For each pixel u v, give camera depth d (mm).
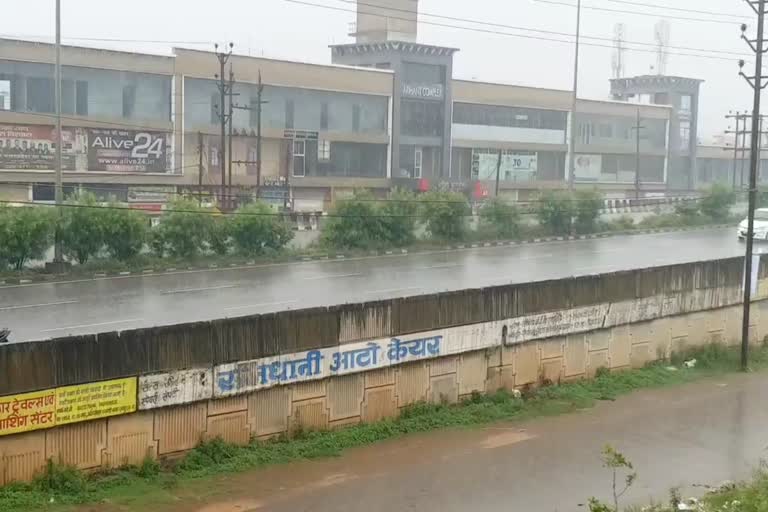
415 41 66250
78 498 12938
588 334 21438
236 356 15203
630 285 22359
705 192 56406
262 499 13547
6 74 45594
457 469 15305
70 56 47375
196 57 52625
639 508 13062
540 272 34719
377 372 17281
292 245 39656
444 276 33500
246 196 47375
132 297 28062
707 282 24578
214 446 14906
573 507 13633
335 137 60344
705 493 14016
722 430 18172
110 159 49188
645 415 19156
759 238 44281
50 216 32250
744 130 75062
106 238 33594
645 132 84688
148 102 51156
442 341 18297
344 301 28016
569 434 17625
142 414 14156
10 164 45344
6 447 12742
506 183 71438
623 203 59312
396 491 14133
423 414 17938
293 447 15672
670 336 23734
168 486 13789
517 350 19844
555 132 75750
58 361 13188
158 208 48500
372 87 62250
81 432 13516
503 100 71062
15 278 30547
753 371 23578
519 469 15406
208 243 37250
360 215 40625
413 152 65812
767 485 13617
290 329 15883
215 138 54031
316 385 16359
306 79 58438
